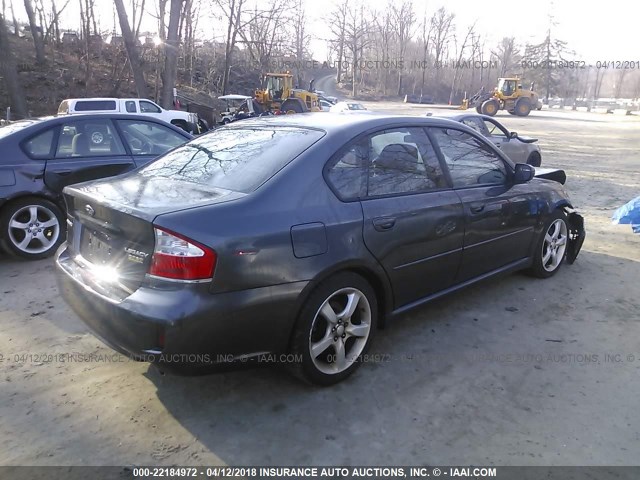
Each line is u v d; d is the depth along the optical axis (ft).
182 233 7.93
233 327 8.31
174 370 8.20
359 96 252.83
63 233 17.92
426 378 10.31
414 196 11.05
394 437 8.56
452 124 12.67
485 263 13.06
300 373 9.50
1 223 16.62
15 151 16.92
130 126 19.67
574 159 51.06
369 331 10.41
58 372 10.48
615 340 11.90
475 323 12.74
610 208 26.84
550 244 15.57
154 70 126.52
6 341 11.75
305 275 8.95
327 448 8.31
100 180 11.07
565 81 282.97
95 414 9.14
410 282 11.07
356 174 10.23
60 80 104.94
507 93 132.67
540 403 9.48
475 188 12.60
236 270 8.19
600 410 9.28
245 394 9.75
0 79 89.81
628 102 242.58
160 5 103.60
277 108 105.50
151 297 8.03
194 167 10.77
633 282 15.55
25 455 8.11
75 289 9.45
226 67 114.83
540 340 11.89
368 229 9.91
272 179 9.25
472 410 9.27
